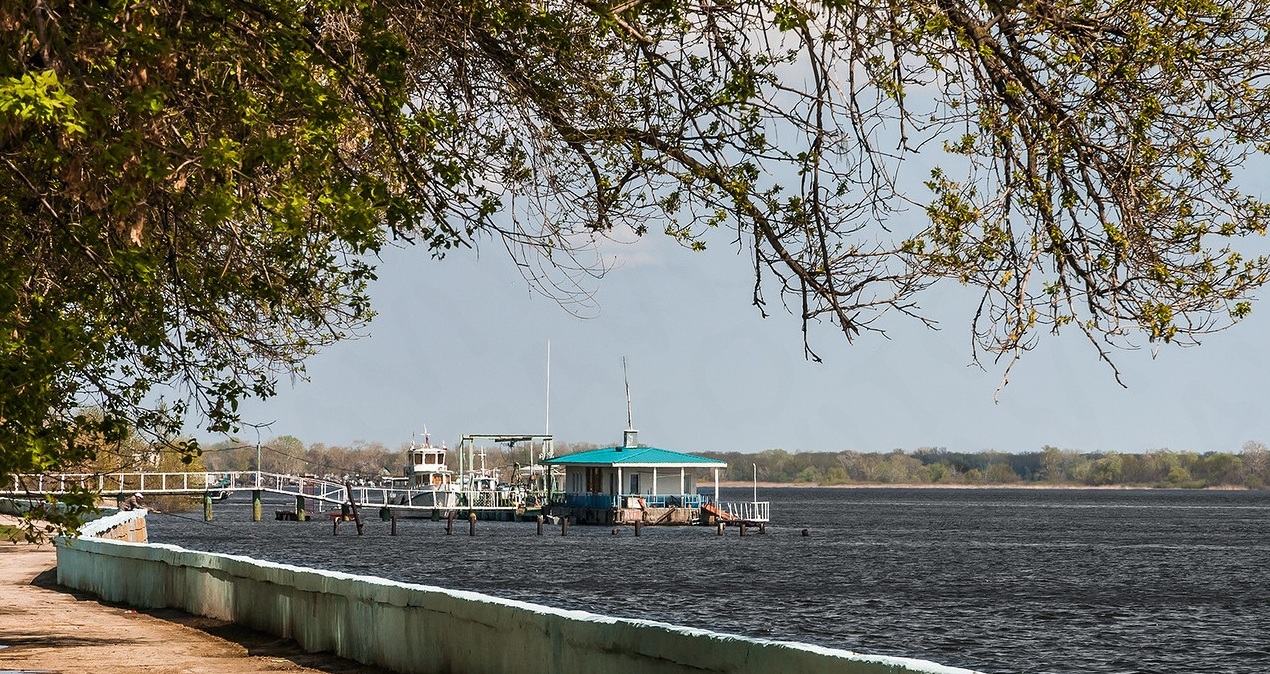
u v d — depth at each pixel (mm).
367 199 22094
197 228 26734
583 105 23078
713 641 25359
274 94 22859
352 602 40312
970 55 19812
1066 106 19641
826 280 20422
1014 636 93000
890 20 19781
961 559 176250
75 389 29500
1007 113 19625
